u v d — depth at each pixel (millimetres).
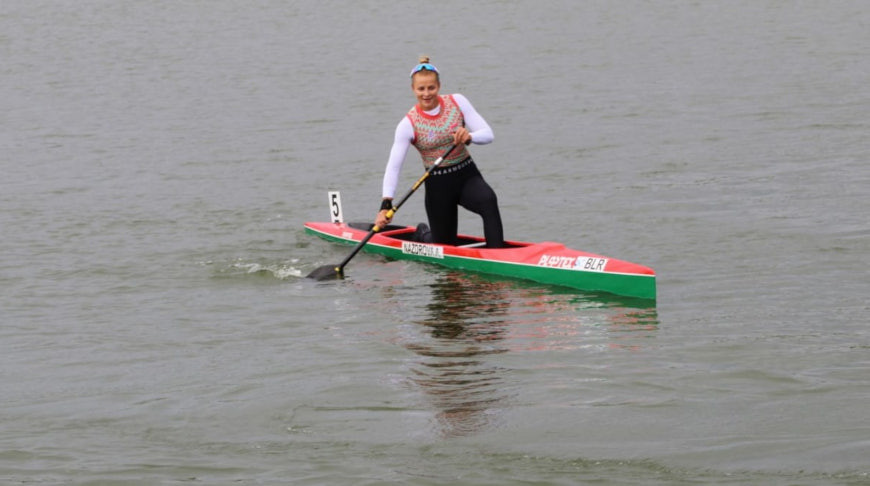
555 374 13289
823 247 20172
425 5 83312
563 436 11000
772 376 12867
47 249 22781
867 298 16672
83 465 10633
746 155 31219
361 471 10195
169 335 16125
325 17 78312
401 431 11359
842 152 30719
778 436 10711
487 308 17281
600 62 55531
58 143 38562
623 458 10289
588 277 18312
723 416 11430
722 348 14281
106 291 19141
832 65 50625
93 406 12727
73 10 82562
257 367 14188
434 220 20969
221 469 10406
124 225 25281
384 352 14695
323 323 16594
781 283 17859
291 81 52875
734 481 9602
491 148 34688
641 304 17109
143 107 46719
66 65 60156
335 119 42094
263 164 33625
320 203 27781
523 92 47406
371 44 65812
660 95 44625
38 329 16688
